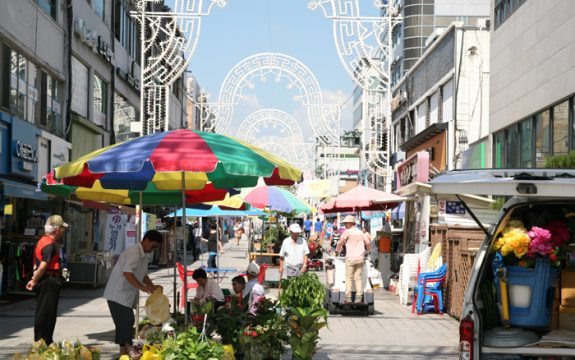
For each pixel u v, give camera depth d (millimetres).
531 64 19812
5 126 18094
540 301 5695
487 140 24172
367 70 29531
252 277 11172
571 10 17078
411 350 10898
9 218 18562
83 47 26266
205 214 18109
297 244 16078
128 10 34406
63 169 7934
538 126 19422
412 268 17234
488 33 29281
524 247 5641
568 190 5090
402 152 40156
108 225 20844
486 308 5785
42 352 6484
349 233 15320
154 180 10031
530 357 5383
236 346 8703
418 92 37031
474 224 17016
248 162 7734
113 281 9195
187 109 65438
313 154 57562
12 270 17359
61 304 16531
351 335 12406
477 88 29250
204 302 9281
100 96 29328
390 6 28234
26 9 19953
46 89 22391
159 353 7039
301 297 10820
